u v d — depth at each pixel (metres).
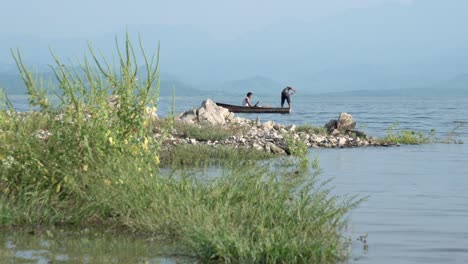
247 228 16.09
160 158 34.81
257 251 14.34
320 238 15.57
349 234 17.45
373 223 19.08
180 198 17.92
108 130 19.39
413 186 27.66
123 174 18.52
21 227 17.64
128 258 14.56
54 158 19.38
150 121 20.36
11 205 18.52
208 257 14.73
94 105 20.00
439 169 34.59
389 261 14.59
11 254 14.75
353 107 197.12
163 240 16.36
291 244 14.59
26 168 19.39
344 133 57.75
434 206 22.34
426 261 14.62
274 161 36.81
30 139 19.77
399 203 22.86
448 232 17.86
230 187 19.02
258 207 17.62
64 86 19.77
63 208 18.95
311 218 17.17
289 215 17.08
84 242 16.05
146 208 17.92
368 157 41.34
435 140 57.31
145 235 16.88
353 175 31.50
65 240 16.23
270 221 16.84
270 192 18.62
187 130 48.97
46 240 16.22
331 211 18.31
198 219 16.67
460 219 19.88
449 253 15.39
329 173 32.22
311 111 144.25
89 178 18.88
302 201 18.16
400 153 44.47
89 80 19.92
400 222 19.27
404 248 15.88
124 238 16.52
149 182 18.50
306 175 30.05
